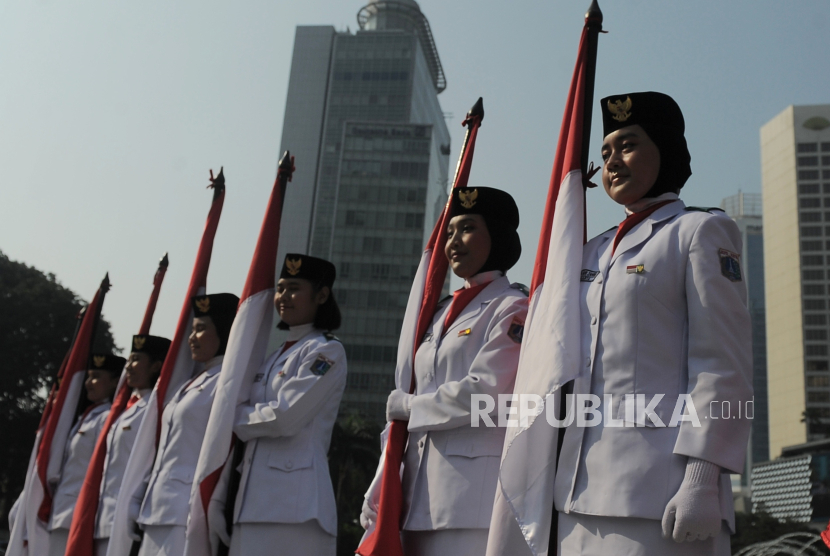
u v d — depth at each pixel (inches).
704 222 141.1
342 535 1717.5
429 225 3686.0
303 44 5300.2
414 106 4800.7
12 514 416.5
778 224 5191.9
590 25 183.0
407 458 186.5
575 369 143.6
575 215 163.9
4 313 1461.6
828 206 5009.8
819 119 5177.2
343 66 4852.4
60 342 1499.8
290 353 253.0
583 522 133.6
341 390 251.1
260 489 230.4
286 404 232.1
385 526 174.6
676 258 141.8
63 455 391.9
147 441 296.0
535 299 166.6
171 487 268.8
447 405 175.6
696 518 119.9
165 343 358.0
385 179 3622.0
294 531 227.0
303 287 262.8
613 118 161.0
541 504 141.0
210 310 299.6
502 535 146.6
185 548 235.1
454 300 197.6
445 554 169.8
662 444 130.6
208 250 331.6
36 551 374.3
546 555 137.4
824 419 4448.8
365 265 3501.5
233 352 257.1
